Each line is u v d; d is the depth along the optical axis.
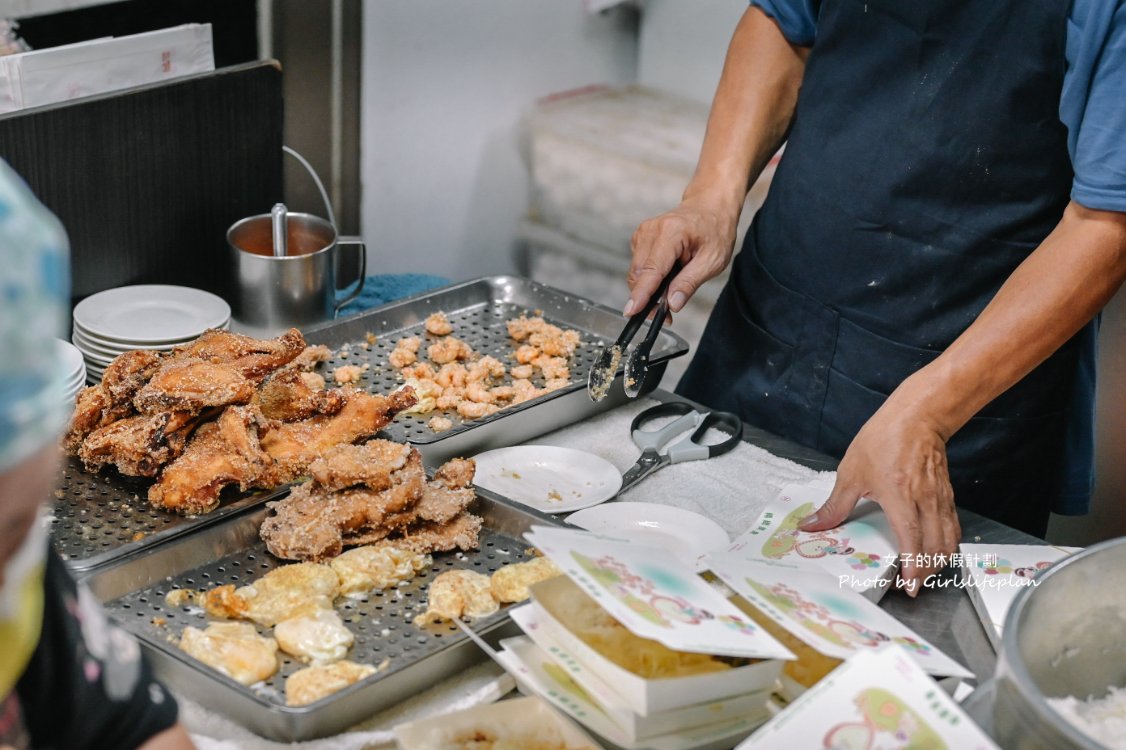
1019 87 1.64
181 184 2.12
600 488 1.59
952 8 1.66
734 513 1.56
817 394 1.94
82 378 1.65
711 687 0.99
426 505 1.41
